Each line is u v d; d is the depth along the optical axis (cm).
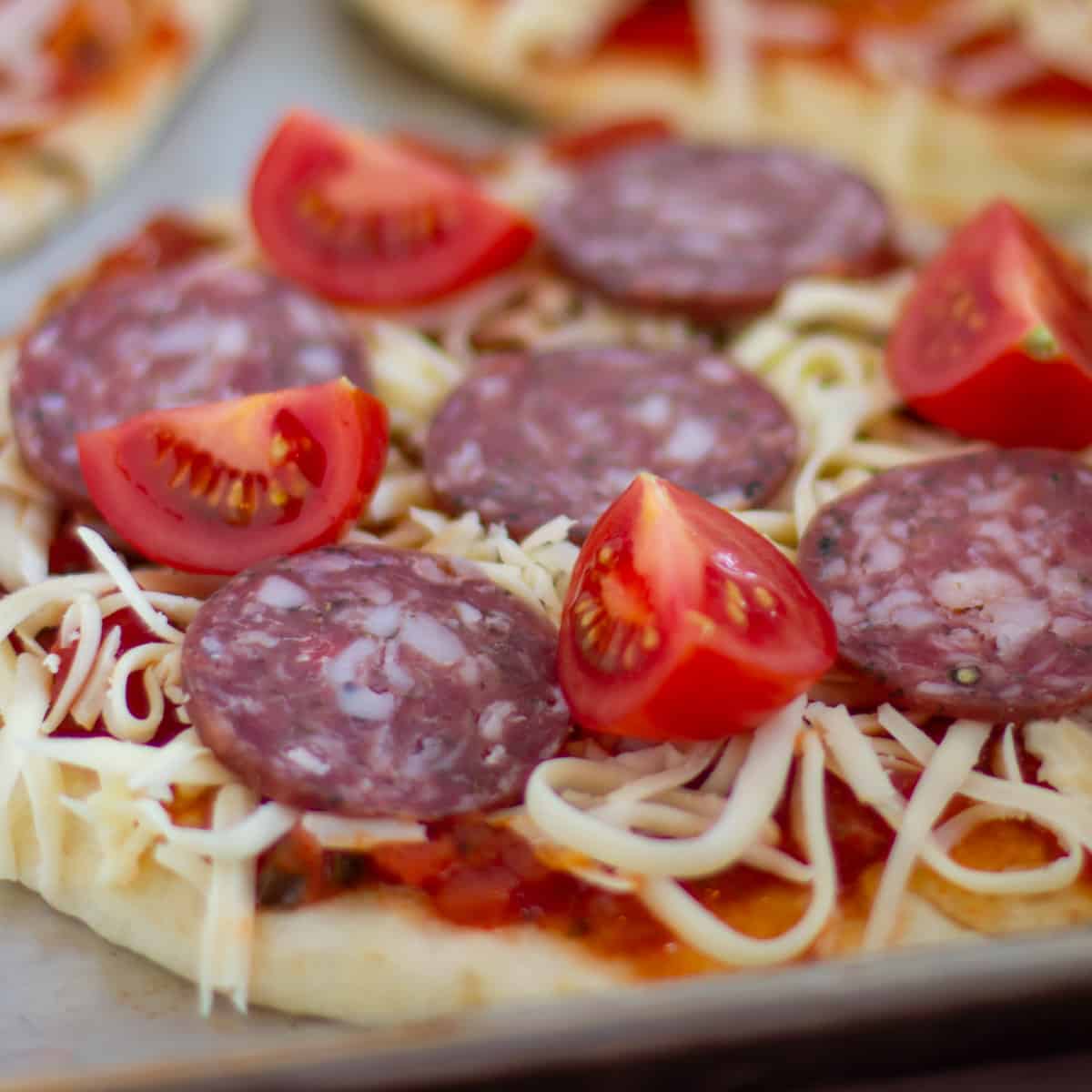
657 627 30
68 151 45
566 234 38
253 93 50
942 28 49
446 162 42
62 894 32
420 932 31
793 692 30
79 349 35
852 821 31
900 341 36
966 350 35
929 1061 29
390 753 30
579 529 33
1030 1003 28
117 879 31
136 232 40
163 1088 28
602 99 49
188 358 35
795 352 37
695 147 40
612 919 31
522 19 49
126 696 32
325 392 32
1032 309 34
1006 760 31
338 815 30
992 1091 29
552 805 30
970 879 31
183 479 33
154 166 48
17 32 47
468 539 33
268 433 32
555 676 31
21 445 34
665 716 30
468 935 31
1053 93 48
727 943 30
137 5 49
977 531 33
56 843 32
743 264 38
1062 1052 29
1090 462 34
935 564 32
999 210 36
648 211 39
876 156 48
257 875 31
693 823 31
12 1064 30
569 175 42
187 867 31
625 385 35
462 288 38
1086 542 32
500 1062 28
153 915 31
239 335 35
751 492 34
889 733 32
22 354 35
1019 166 48
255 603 31
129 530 33
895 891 31
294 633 31
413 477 35
